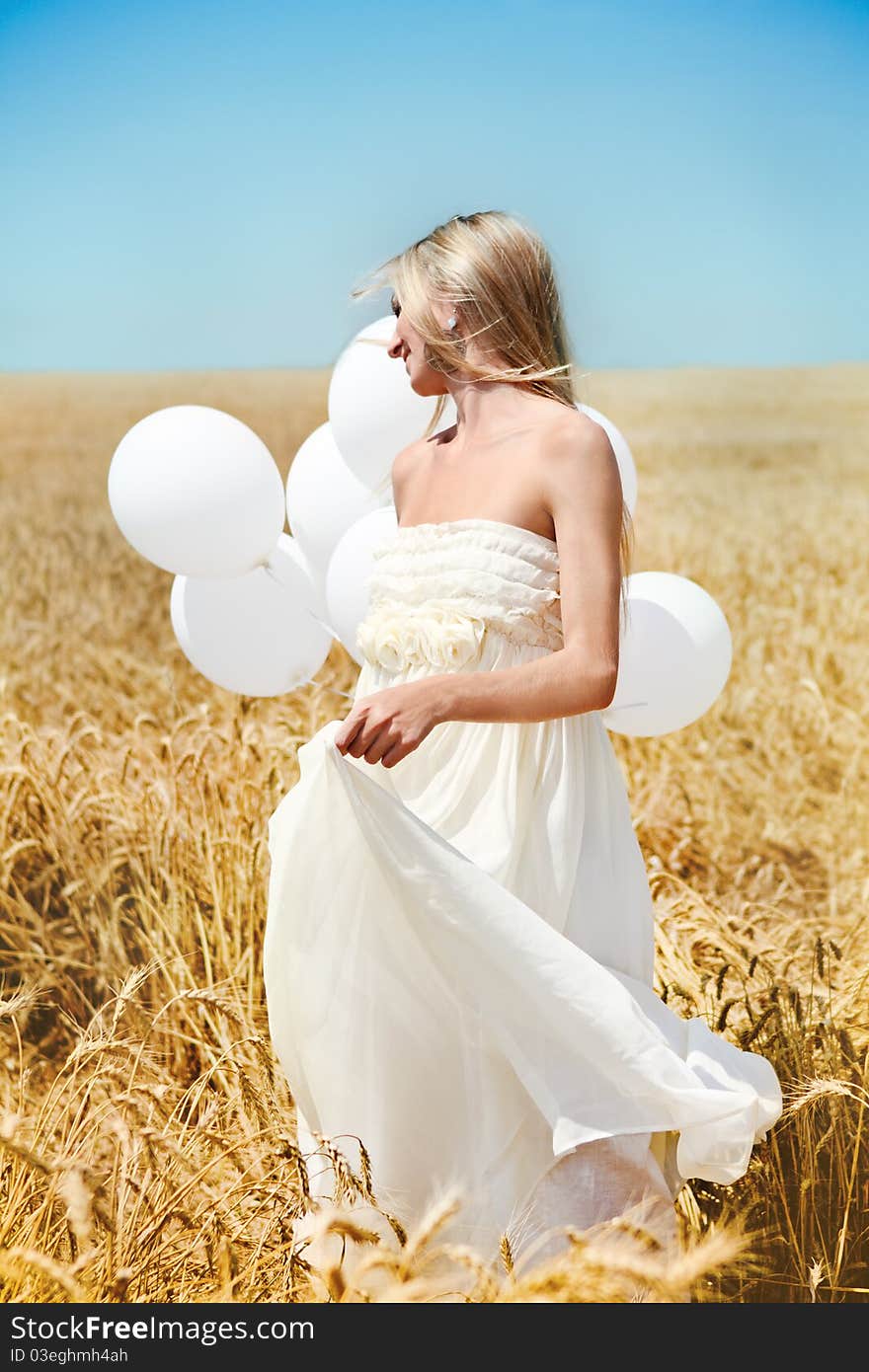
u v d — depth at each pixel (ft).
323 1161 6.34
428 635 6.10
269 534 9.87
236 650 10.80
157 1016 8.24
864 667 20.74
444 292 6.37
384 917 5.94
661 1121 5.65
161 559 9.79
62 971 10.88
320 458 10.11
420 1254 5.80
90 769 13.19
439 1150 5.99
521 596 6.09
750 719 18.43
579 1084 5.72
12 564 28.81
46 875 11.84
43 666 19.54
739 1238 6.74
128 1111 7.39
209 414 9.82
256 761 12.26
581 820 6.25
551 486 6.01
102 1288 6.28
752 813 15.56
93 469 56.95
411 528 6.42
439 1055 5.98
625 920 6.45
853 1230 7.56
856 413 90.02
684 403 98.07
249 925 10.06
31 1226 6.50
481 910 5.66
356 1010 6.05
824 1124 8.21
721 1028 8.16
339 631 9.93
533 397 6.35
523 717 5.75
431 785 6.32
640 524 37.45
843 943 10.98
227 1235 6.66
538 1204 5.78
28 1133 7.83
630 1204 5.80
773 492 49.47
